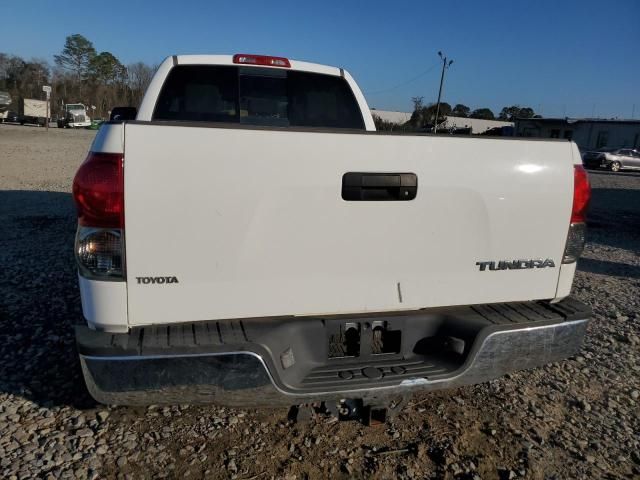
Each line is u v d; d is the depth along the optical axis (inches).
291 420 118.9
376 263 97.8
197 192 87.1
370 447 111.0
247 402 91.4
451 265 102.0
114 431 112.7
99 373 85.4
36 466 100.6
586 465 109.1
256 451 107.9
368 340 100.6
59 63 3722.9
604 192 745.6
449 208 99.3
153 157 85.3
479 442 114.6
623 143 1777.8
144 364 85.4
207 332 90.2
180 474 100.5
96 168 84.7
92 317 88.0
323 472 102.9
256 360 88.4
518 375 147.3
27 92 3250.5
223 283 90.9
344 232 94.9
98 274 86.5
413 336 103.3
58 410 119.4
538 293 108.7
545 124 1942.7
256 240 90.9
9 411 118.0
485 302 105.8
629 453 114.1
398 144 95.5
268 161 89.5
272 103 164.2
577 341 108.0
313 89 167.8
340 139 92.7
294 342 95.7
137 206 85.3
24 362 140.9
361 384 94.3
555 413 128.5
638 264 296.0
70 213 362.9
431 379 97.2
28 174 572.4
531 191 103.4
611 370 153.3
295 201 91.5
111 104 3383.4
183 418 118.1
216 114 160.1
